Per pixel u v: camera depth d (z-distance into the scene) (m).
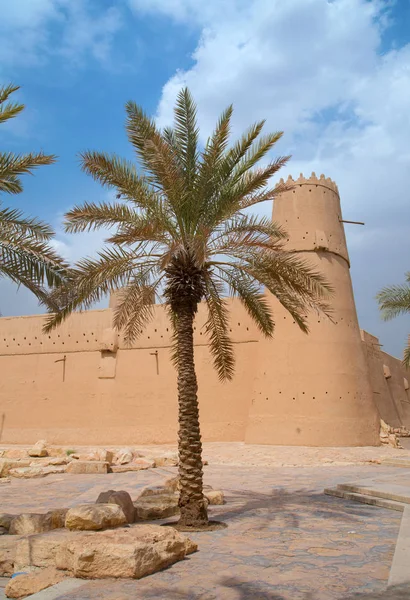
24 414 27.81
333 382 20.64
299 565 5.57
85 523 6.57
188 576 5.24
